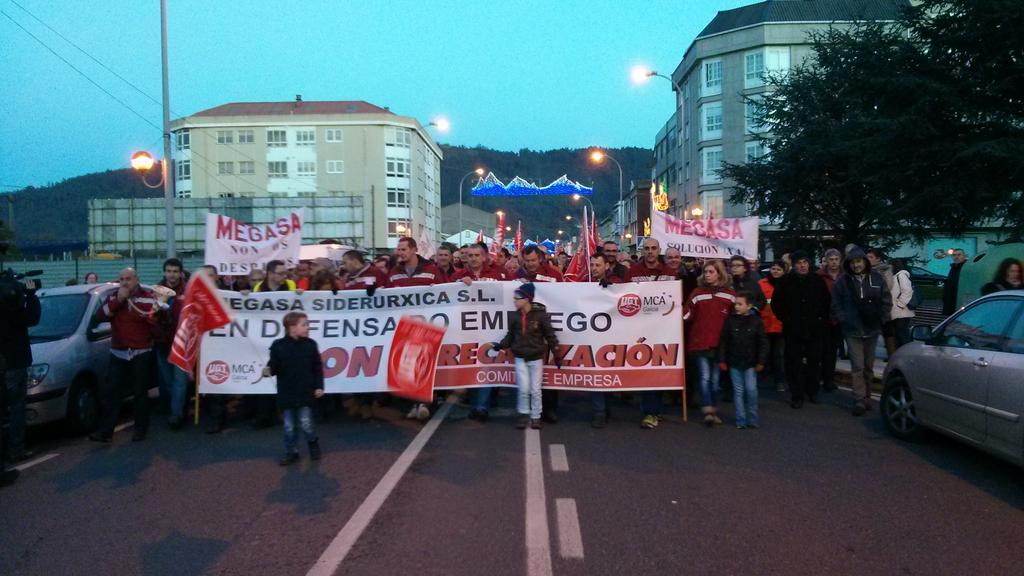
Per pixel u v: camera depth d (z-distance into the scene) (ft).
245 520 17.99
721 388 35.76
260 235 33.22
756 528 17.15
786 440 25.96
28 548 16.42
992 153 55.62
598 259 31.96
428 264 34.14
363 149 220.23
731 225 35.65
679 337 28.84
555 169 650.02
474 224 334.85
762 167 99.45
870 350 30.35
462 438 26.48
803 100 94.53
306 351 23.31
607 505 18.75
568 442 25.73
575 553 15.64
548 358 29.25
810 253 99.45
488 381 29.58
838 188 89.15
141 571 15.07
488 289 29.84
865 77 68.18
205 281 26.37
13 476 21.74
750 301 27.78
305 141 219.41
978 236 138.72
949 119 61.93
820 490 20.07
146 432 27.84
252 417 31.19
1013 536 16.71
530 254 30.83
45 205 346.74
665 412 31.48
